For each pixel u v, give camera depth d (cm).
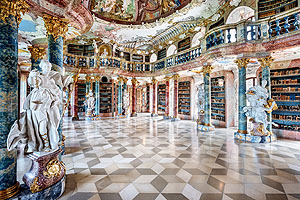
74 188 352
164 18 1312
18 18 324
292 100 836
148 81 2197
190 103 1555
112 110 1703
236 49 773
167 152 593
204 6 1112
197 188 355
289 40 664
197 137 832
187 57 1249
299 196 326
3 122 288
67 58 1391
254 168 459
